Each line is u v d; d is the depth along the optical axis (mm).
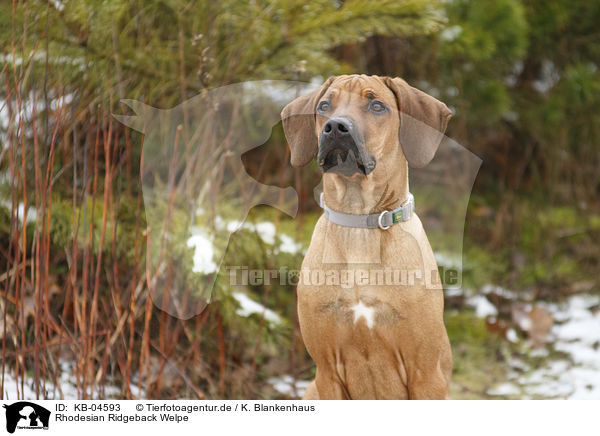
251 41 3236
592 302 4758
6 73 2867
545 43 5520
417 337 2402
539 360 3955
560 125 5523
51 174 2807
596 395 3504
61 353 3404
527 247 5332
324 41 3275
